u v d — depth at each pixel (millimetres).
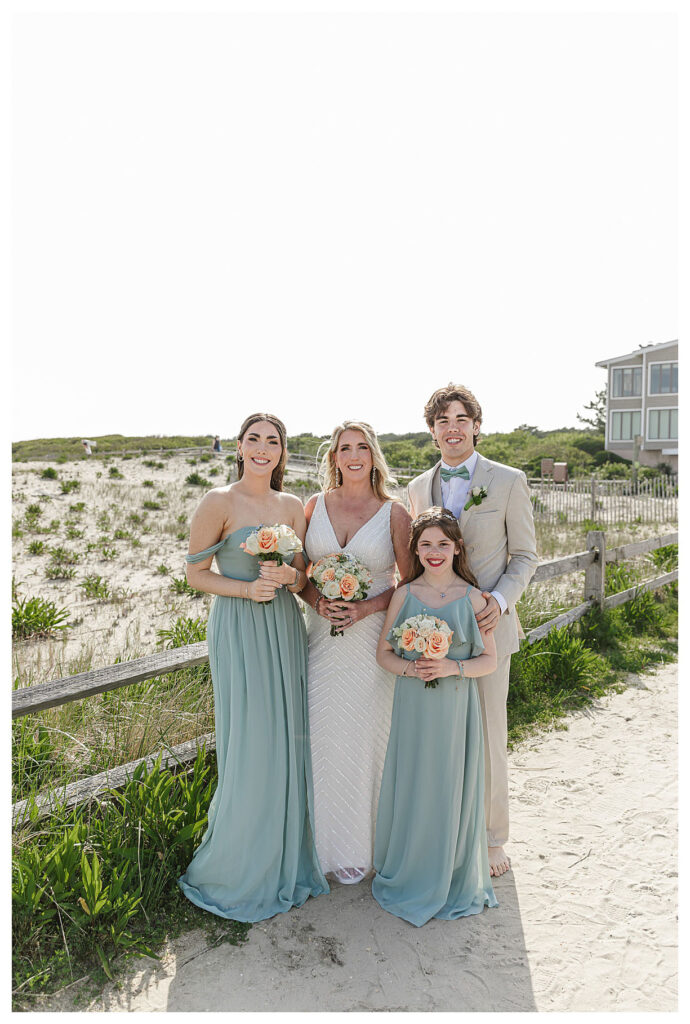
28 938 2666
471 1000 2535
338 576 3004
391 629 3168
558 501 17438
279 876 3111
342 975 2660
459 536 3174
